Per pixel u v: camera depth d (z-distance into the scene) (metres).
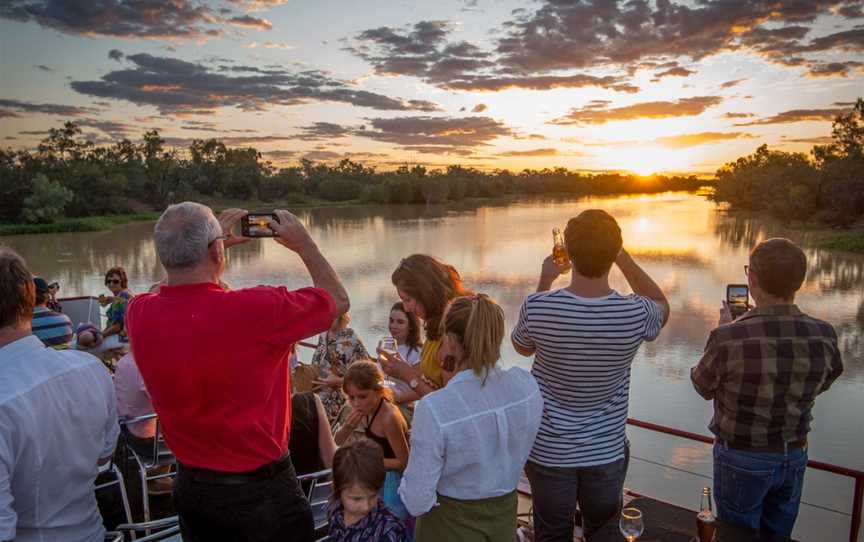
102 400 2.29
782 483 2.92
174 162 120.12
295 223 2.13
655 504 3.55
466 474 2.20
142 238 66.25
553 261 2.87
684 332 25.41
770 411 2.84
